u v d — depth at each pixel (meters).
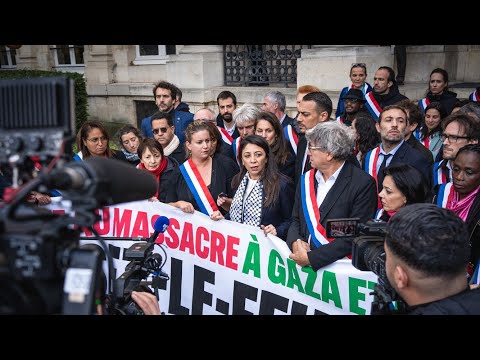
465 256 1.22
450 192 2.54
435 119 4.31
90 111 11.18
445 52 7.73
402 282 1.27
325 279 2.44
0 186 2.15
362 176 2.53
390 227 1.30
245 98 8.30
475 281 2.12
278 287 2.66
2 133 1.13
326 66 7.30
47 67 12.48
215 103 8.71
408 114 3.69
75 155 3.87
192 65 8.73
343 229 1.80
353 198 2.50
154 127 4.16
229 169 3.44
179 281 3.09
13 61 13.50
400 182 2.25
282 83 8.41
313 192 2.61
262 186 2.93
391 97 5.62
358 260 1.76
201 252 2.98
